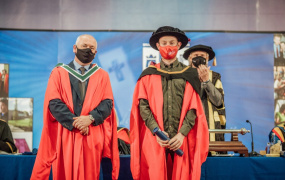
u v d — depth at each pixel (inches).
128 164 128.2
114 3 218.1
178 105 121.0
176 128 119.8
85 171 118.3
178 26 218.1
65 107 119.4
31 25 217.3
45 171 120.2
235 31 216.8
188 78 123.1
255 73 215.2
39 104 213.9
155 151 117.7
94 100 122.3
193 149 120.9
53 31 216.7
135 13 218.1
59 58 215.8
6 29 216.2
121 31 216.1
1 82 213.9
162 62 127.6
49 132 122.7
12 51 215.8
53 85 122.8
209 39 216.4
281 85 214.7
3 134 187.5
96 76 126.1
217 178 124.9
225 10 218.8
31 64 215.3
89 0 218.4
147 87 123.6
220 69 214.7
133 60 215.0
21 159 125.6
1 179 125.1
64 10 217.9
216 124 159.9
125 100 212.8
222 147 129.3
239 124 212.1
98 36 215.9
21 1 218.1
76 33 216.4
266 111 213.2
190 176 120.0
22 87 214.2
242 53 216.1
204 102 161.8
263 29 218.4
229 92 213.5
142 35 216.7
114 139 125.6
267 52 216.4
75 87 123.0
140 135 124.9
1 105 212.8
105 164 127.8
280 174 126.0
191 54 168.7
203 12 218.5
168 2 218.8
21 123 212.5
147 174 119.7
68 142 119.1
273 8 219.0
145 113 120.0
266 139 211.5
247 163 126.0
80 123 117.1
